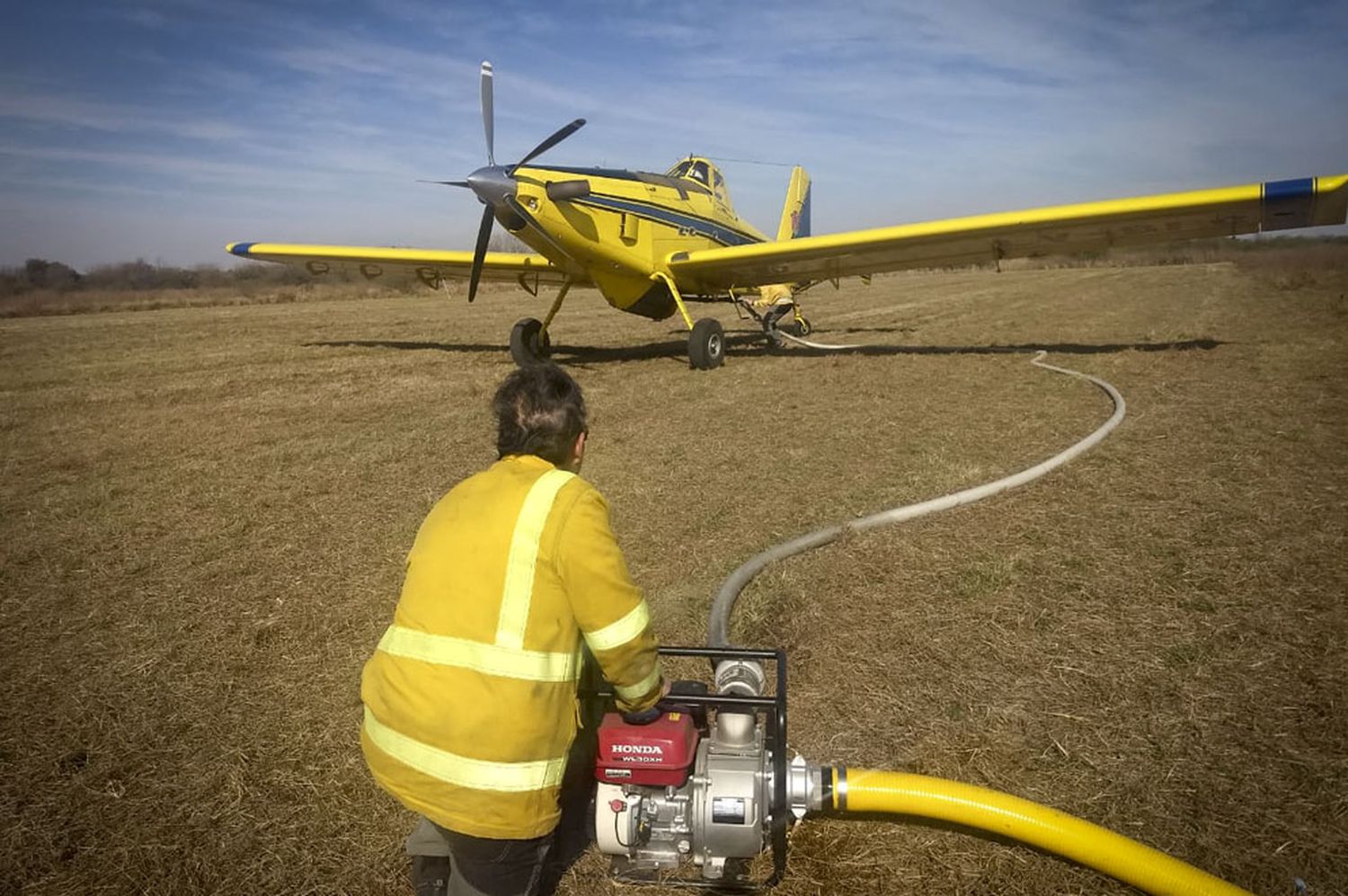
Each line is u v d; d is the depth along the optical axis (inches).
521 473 64.9
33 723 100.4
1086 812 79.6
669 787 67.5
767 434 245.3
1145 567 136.6
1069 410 266.2
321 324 674.2
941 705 98.9
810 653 112.0
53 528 174.4
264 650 119.2
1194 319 535.5
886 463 208.7
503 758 58.1
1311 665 104.6
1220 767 85.6
